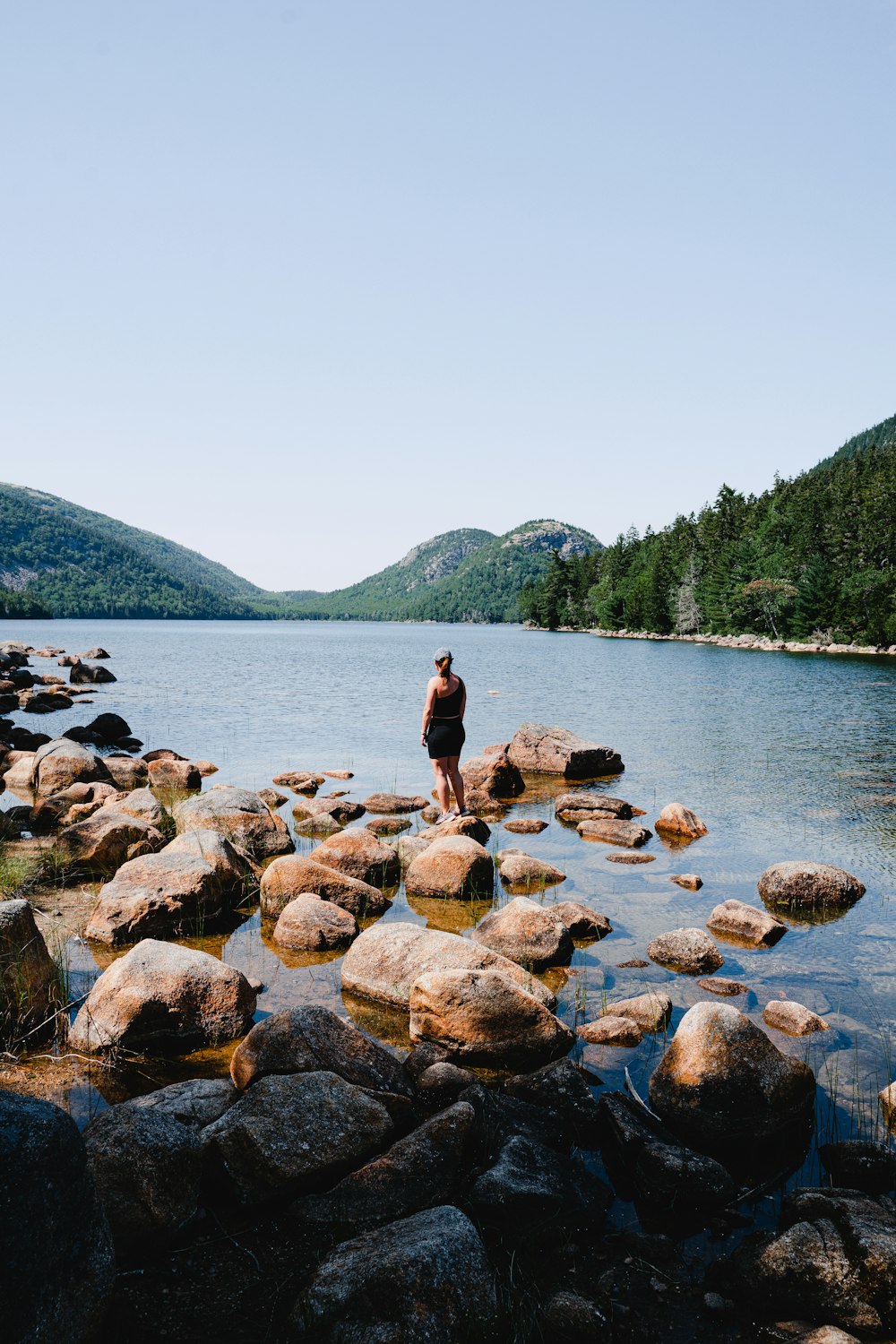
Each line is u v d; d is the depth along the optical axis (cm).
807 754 1738
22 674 3453
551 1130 434
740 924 728
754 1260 333
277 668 4584
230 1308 312
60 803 1094
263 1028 477
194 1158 372
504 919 686
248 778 1470
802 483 12012
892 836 1071
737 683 3709
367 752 1752
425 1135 402
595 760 1520
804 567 9412
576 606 15550
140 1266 336
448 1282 302
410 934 618
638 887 857
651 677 4009
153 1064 504
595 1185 393
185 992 535
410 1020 546
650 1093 471
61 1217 273
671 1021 567
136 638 9675
